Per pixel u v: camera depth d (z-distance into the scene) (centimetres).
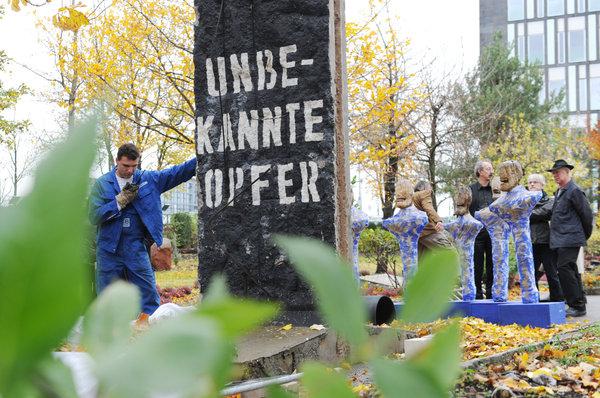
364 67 1628
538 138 3084
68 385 21
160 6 1617
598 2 5794
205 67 664
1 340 18
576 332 596
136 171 629
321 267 26
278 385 29
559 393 367
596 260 2367
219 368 21
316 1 630
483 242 1057
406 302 28
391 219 849
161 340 20
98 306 27
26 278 18
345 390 27
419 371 25
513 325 719
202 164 656
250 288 630
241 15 653
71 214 18
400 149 2022
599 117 5712
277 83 640
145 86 1603
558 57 5875
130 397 19
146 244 629
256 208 639
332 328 25
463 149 2514
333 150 622
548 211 1011
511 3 5953
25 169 19
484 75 3269
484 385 382
